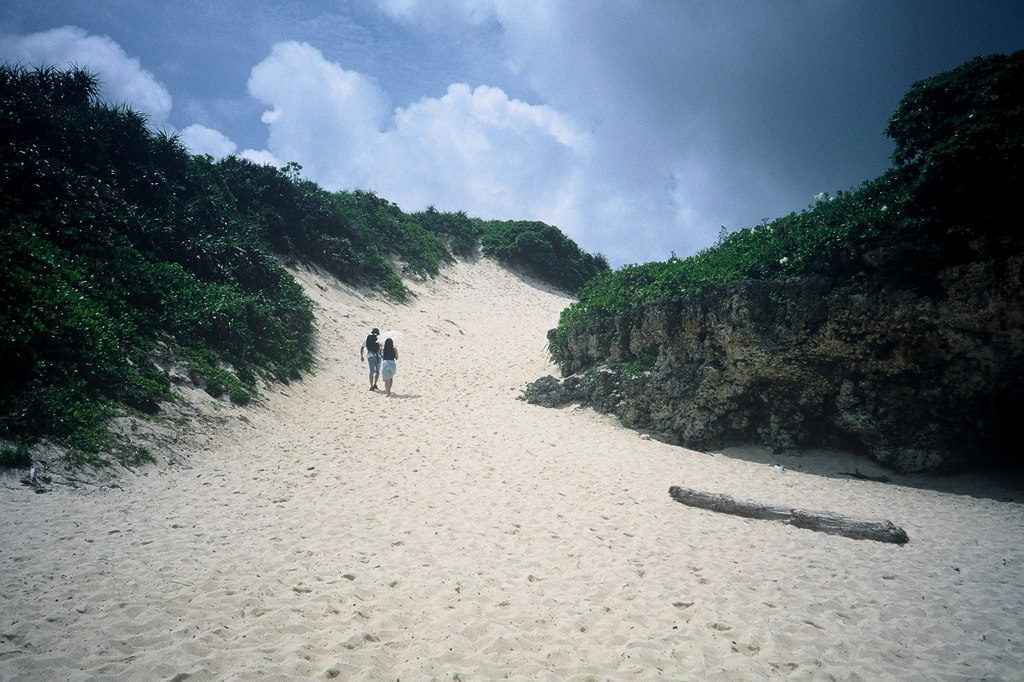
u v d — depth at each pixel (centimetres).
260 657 443
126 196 1575
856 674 480
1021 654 528
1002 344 1130
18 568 537
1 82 1522
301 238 2469
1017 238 1050
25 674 392
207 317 1391
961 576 711
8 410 808
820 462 1299
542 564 668
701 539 784
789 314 1295
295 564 615
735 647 513
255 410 1244
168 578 554
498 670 456
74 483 771
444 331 2472
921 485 1191
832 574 694
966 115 1136
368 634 491
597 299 1877
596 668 466
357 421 1345
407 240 3319
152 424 981
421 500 873
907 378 1238
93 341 1016
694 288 1462
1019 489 1159
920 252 1154
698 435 1393
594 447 1297
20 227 1148
